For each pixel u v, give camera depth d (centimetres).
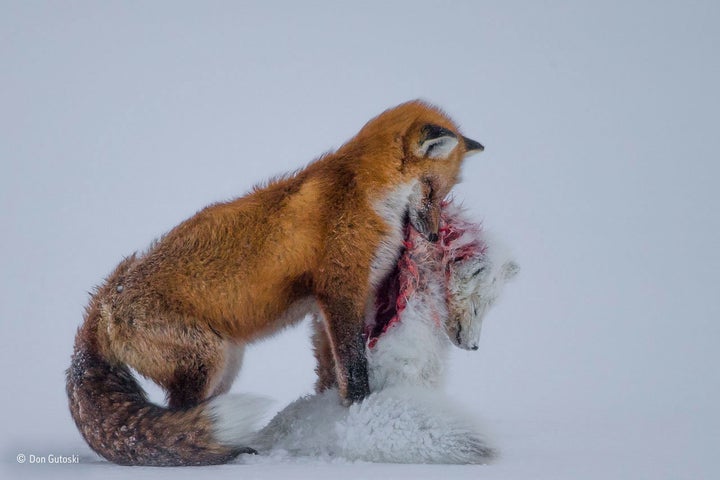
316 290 1173
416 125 1234
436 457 1012
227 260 1144
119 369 1134
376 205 1183
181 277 1130
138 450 1048
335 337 1158
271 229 1158
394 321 1157
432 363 1162
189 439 1041
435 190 1239
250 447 1102
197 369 1130
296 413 1160
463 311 1195
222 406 1055
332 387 1240
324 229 1166
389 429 1031
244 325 1168
